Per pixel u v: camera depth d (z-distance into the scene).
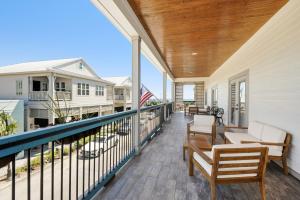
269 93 3.59
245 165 1.92
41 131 1.19
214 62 7.49
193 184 2.39
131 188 2.28
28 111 10.59
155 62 6.18
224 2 2.81
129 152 3.37
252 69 4.43
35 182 2.92
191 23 3.56
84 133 1.85
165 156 3.51
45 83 11.98
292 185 2.42
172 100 13.64
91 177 2.99
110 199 2.03
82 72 12.93
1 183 3.07
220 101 8.59
